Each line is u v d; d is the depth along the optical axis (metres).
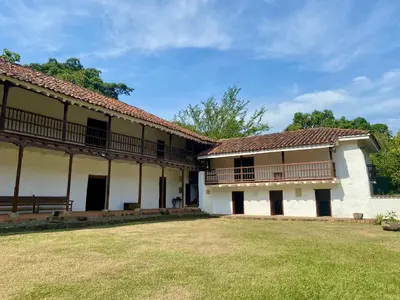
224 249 7.29
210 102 38.19
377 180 22.89
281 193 19.98
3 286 4.33
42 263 5.58
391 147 25.91
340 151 17.72
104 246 7.32
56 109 15.13
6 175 12.95
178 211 19.39
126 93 40.44
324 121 40.62
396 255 6.90
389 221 13.00
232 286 4.48
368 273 5.29
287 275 5.07
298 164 18.20
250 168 21.12
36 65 32.12
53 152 14.72
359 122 41.03
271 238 9.31
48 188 14.52
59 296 3.99
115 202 18.11
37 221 10.66
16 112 12.48
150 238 8.81
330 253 7.00
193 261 5.95
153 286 4.44
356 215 15.95
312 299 4.01
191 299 3.96
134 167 19.75
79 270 5.19
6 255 6.14
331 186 17.67
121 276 4.89
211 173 22.03
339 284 4.65
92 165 16.88
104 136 17.58
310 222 15.59
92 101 13.33
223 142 24.27
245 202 20.64
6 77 10.11
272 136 22.20
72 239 8.26
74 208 15.66
